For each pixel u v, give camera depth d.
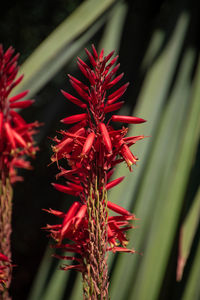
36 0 3.37
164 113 1.55
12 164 0.89
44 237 3.40
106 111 0.78
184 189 1.38
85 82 1.81
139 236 1.35
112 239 0.79
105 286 0.78
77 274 1.42
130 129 1.52
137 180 1.41
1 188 0.88
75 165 0.78
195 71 1.65
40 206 3.39
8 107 0.86
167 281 1.44
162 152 1.47
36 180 3.32
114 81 0.78
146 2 1.83
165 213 1.37
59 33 1.39
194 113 1.49
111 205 0.79
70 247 0.79
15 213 3.42
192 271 1.46
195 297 1.44
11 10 3.35
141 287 1.31
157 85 1.60
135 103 1.76
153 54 1.72
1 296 0.84
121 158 0.81
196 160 1.43
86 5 1.48
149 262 1.33
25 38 3.35
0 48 0.85
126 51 1.83
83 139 0.77
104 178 0.78
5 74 0.86
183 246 1.18
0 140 0.86
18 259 3.34
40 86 1.34
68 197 1.58
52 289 1.42
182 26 1.74
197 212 1.23
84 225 0.78
